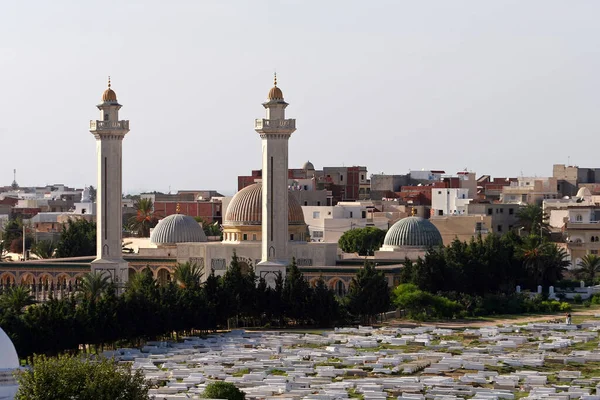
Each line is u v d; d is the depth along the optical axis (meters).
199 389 183.12
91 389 138.00
